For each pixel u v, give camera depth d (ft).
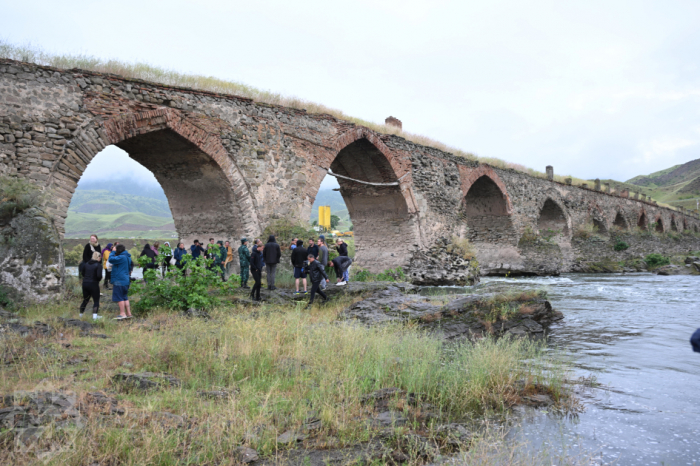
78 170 36.76
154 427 11.94
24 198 31.04
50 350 19.42
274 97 54.60
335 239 65.87
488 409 16.49
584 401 17.56
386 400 16.40
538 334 31.58
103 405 13.75
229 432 12.54
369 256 73.67
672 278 83.46
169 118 41.75
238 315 29.73
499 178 89.97
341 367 19.47
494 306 34.96
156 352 19.88
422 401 16.69
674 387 19.53
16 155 34.06
